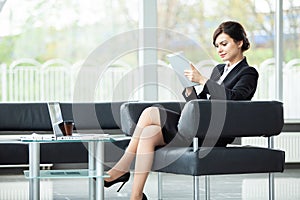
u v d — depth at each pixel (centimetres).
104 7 947
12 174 873
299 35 989
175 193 672
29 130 684
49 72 931
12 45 929
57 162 618
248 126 491
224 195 663
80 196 653
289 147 963
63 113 688
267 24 984
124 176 518
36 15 936
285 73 990
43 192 685
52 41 936
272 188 524
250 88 530
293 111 989
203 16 970
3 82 923
